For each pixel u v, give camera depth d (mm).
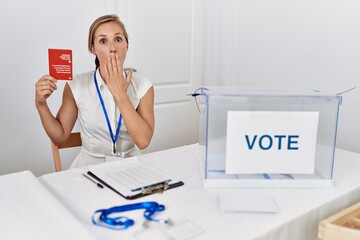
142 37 2506
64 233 746
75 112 1532
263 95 1004
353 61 2035
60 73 1360
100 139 1521
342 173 1211
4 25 1992
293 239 899
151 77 2613
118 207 890
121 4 2365
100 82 1479
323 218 977
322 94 1031
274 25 2436
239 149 1033
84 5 2232
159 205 912
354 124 2076
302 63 2307
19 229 757
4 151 2119
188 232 798
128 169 1172
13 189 946
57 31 2168
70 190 1027
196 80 2914
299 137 1039
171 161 1294
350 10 2012
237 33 2688
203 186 1070
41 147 2248
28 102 2152
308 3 2217
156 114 2701
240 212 904
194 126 2988
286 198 1001
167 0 2592
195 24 2803
